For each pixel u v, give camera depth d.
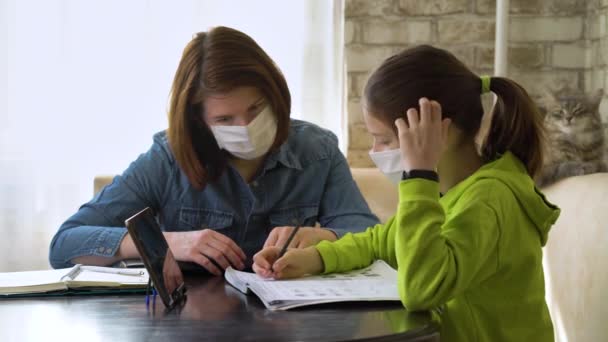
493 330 1.33
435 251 1.22
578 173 2.98
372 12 3.12
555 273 2.38
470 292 1.33
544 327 1.36
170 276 1.39
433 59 1.38
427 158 1.29
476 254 1.25
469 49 3.14
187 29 3.08
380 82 1.37
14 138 3.07
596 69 3.12
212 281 1.58
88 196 3.11
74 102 3.08
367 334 1.13
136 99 3.09
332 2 3.10
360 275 1.52
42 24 3.06
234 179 1.90
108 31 3.07
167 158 1.92
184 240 1.67
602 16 3.04
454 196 1.36
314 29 3.10
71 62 3.06
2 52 3.04
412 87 1.35
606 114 3.13
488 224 1.28
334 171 2.02
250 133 1.71
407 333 1.14
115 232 1.73
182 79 1.78
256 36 3.09
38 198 3.10
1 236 3.08
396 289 1.38
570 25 3.15
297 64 3.11
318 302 1.30
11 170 3.07
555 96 3.19
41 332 1.17
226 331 1.16
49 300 1.40
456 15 3.13
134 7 3.07
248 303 1.35
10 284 1.44
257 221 1.92
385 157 1.38
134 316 1.27
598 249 2.08
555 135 3.20
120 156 3.11
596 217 2.16
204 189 1.89
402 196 1.28
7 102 3.05
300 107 3.12
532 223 1.38
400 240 1.26
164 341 1.11
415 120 1.29
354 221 1.92
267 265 1.52
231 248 1.65
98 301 1.39
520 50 3.16
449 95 1.36
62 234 1.77
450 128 1.38
